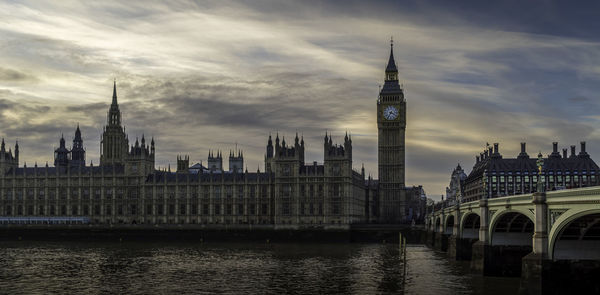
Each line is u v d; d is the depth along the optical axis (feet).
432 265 487.20
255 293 365.81
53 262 530.68
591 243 294.87
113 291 376.68
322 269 470.39
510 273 398.83
